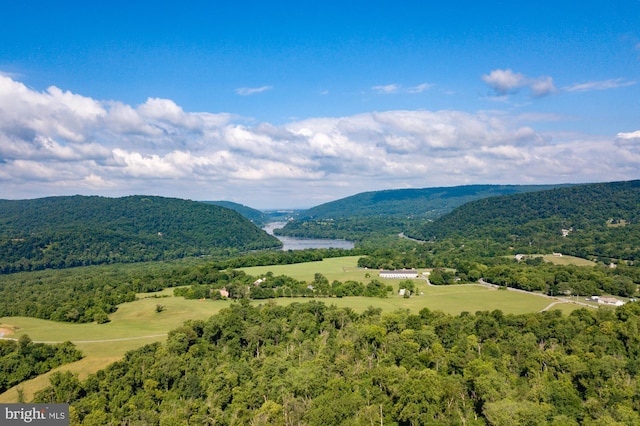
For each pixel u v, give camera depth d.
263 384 115.00
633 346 128.38
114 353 146.62
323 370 118.88
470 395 107.50
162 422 101.75
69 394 114.06
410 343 131.88
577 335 136.00
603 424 87.75
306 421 100.75
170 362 125.62
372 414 100.31
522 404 94.44
